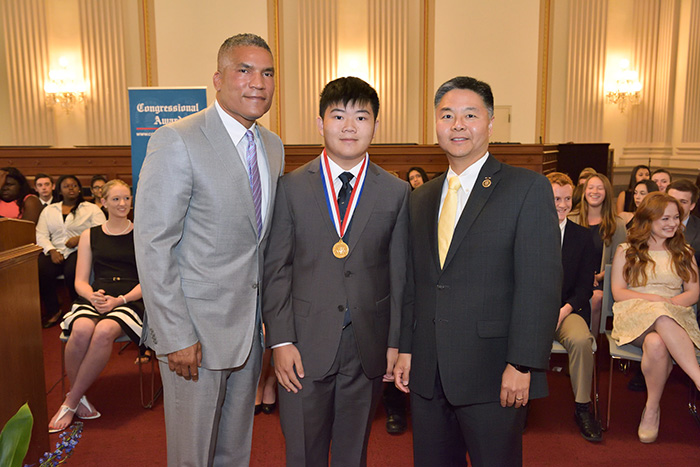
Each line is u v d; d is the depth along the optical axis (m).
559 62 9.60
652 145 9.59
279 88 9.41
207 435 1.85
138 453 2.71
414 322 1.86
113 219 3.36
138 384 3.59
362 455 1.92
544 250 1.62
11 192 5.09
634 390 3.46
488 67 9.60
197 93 4.07
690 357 2.72
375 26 9.38
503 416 1.70
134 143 4.11
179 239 1.75
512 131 9.70
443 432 1.84
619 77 9.56
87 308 3.15
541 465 2.60
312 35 9.32
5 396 1.96
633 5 9.49
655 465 2.60
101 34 9.16
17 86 9.11
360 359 1.82
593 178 3.74
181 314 1.71
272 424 2.99
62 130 9.36
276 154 2.00
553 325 1.62
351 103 1.76
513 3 9.49
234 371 1.93
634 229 3.09
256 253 1.84
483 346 1.68
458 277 1.70
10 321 2.00
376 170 1.92
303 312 1.83
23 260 2.04
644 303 2.92
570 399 3.36
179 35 9.30
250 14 9.31
